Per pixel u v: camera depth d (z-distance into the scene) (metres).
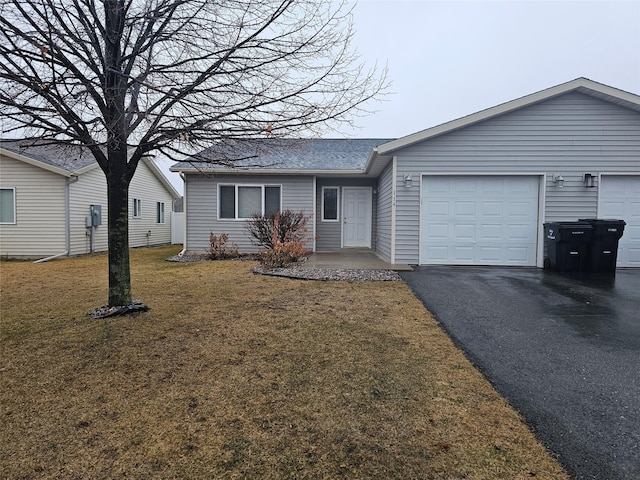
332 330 4.31
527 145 8.55
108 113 4.20
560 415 2.54
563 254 8.01
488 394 2.84
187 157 4.86
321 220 13.08
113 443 2.25
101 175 14.20
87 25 3.92
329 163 12.57
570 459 2.08
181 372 3.22
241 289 6.51
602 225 7.79
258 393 2.86
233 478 1.96
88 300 5.74
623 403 2.69
